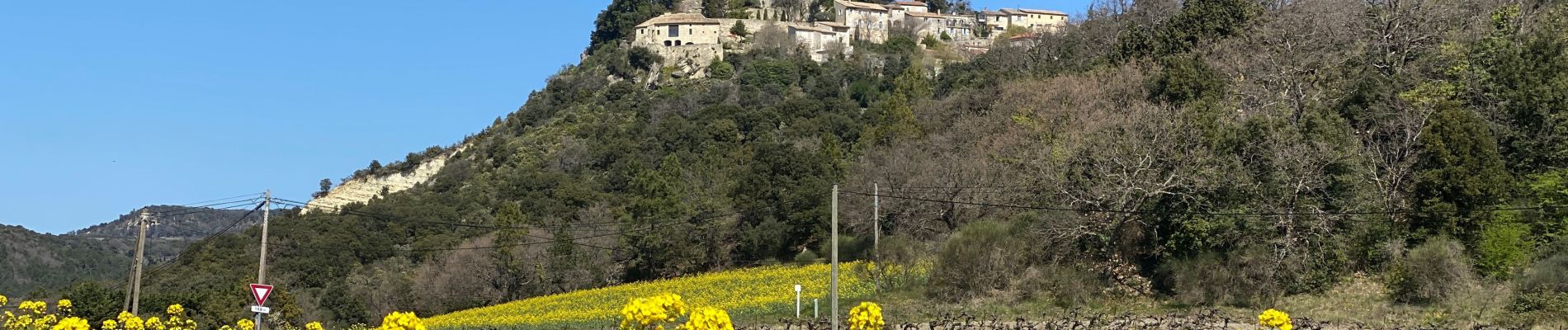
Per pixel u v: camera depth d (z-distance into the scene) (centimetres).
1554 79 4641
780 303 4847
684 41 14812
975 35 16800
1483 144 4338
